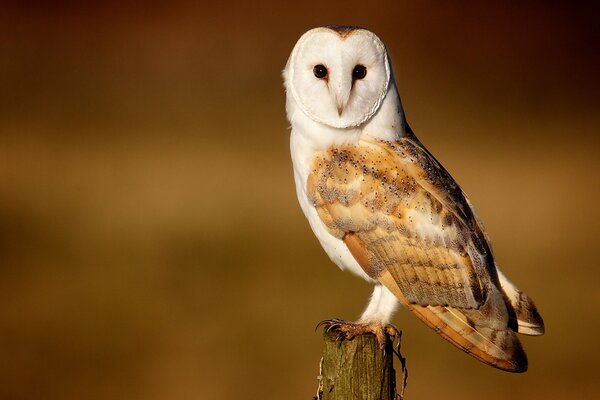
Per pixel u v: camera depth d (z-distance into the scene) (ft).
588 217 63.26
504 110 96.94
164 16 107.34
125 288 51.96
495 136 85.15
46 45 104.32
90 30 106.32
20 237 58.18
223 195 64.75
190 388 43.04
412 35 111.86
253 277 52.21
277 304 49.49
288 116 24.43
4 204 62.80
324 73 23.34
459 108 96.32
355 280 51.29
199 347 45.80
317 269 52.60
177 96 94.68
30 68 99.09
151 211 62.75
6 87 93.35
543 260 55.62
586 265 55.21
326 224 23.70
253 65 101.35
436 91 102.22
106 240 57.47
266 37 106.01
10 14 106.83
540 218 62.90
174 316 49.24
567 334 48.11
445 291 22.86
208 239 56.95
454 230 23.06
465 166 73.87
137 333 48.08
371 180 23.36
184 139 80.12
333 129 23.70
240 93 95.91
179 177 68.85
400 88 103.14
